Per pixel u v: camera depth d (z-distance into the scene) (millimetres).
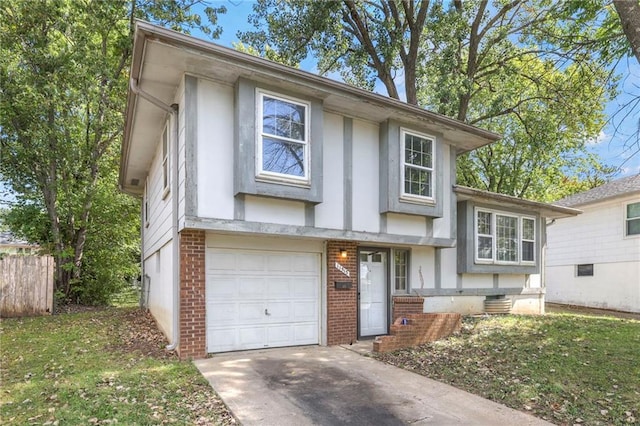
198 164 6613
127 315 11969
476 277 11859
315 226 7812
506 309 11969
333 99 7766
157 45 5832
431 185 9367
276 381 5738
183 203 6688
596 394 5109
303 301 8328
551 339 7938
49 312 12453
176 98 7434
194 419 4355
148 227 12562
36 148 14164
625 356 6664
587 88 12062
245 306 7652
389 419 4504
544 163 19203
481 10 15047
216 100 6867
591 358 6574
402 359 6941
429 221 9688
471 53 15609
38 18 13273
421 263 10633
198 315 6957
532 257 13008
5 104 13312
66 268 14633
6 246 22328
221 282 7434
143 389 5164
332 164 8211
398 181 8789
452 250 11375
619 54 6766
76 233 15984
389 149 8703
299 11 14109
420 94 17656
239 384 5539
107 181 17250
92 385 5293
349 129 8547
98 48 14477
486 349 7312
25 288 12188
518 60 15805
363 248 9477
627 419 4398
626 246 15156
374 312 9641
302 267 8383
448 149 10469
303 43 14695
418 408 4824
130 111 8281
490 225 11883
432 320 8172
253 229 7035
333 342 8312
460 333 8656
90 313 12711
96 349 7340
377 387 5551
